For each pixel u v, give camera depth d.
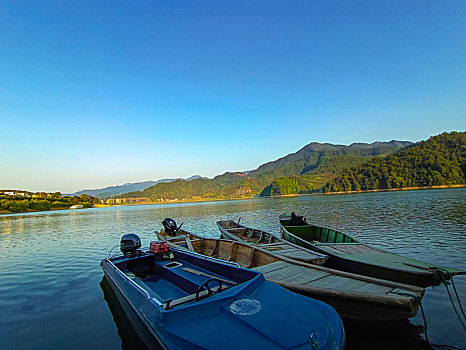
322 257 10.00
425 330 7.25
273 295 5.21
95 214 83.19
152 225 40.53
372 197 90.62
